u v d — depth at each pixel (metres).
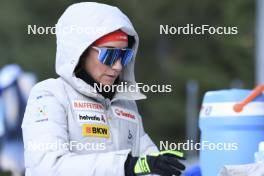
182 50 84.88
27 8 78.81
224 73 84.50
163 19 82.44
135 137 8.73
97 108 8.25
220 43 84.50
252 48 83.38
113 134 8.37
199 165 8.52
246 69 83.75
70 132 7.98
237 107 7.88
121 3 78.69
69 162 7.35
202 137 8.20
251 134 7.88
